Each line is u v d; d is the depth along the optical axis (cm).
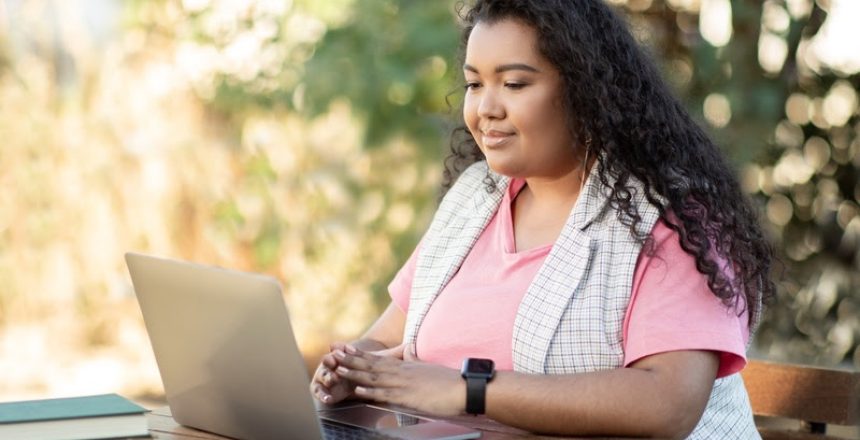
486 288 248
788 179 462
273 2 535
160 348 222
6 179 641
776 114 447
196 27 556
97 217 632
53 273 645
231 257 598
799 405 279
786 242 464
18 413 205
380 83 499
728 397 242
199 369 214
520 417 217
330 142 568
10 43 640
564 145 243
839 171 461
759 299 241
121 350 648
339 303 577
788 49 448
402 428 216
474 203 265
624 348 228
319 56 506
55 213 640
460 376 222
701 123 254
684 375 219
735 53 447
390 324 279
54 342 646
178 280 210
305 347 545
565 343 230
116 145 620
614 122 238
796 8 447
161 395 581
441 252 264
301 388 196
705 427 236
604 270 231
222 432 218
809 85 455
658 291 227
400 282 280
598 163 241
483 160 279
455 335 247
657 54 258
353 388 237
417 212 545
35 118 636
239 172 593
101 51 624
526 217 255
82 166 630
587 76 238
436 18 494
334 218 576
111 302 647
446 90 492
